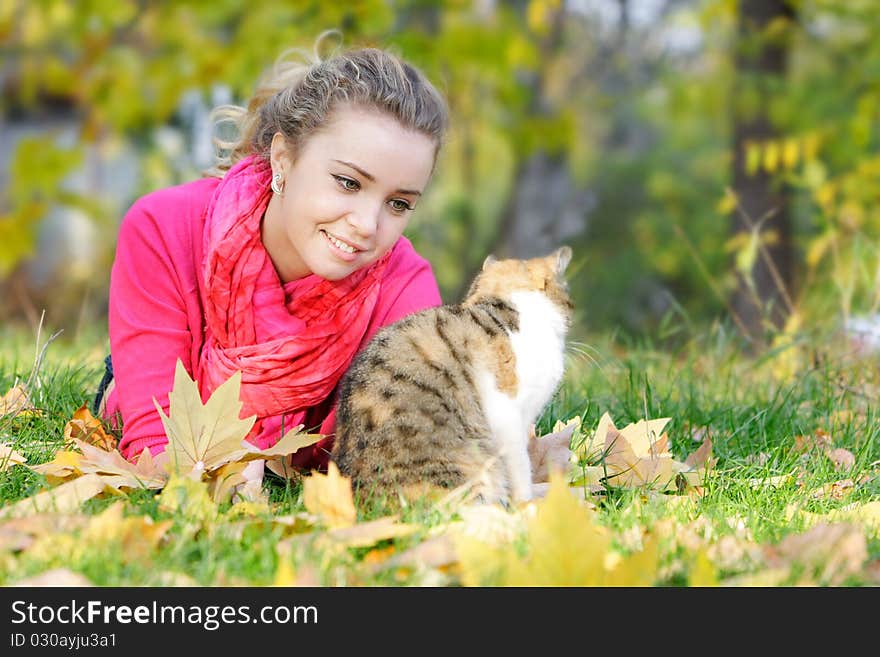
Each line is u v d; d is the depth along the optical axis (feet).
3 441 13.41
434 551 9.24
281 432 12.29
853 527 9.87
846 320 21.11
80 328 24.29
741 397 18.53
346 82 11.30
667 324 23.36
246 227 11.87
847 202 36.19
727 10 41.39
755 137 40.47
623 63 62.59
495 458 11.55
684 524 10.82
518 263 13.47
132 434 12.20
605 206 65.46
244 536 9.66
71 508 10.07
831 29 47.83
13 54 44.80
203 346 12.75
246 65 35.94
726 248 32.22
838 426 16.21
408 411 11.51
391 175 11.21
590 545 8.45
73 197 40.91
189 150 46.68
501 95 42.42
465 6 40.83
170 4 39.60
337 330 12.27
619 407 16.63
